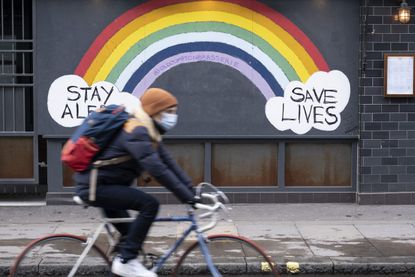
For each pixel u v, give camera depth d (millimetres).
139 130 4328
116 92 9508
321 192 9695
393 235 7629
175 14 9438
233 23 9484
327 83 9578
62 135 9484
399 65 9414
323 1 9500
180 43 9484
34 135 9633
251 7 9477
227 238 4992
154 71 9500
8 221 8523
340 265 6387
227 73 9539
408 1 9359
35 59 9453
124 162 4461
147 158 4273
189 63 9516
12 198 10156
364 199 9555
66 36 9422
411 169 9570
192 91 9539
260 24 9500
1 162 9719
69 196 9586
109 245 5062
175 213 8961
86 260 4922
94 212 9133
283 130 9617
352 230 7898
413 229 7953
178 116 9562
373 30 9398
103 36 9438
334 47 9539
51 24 9406
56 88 9469
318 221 8461
